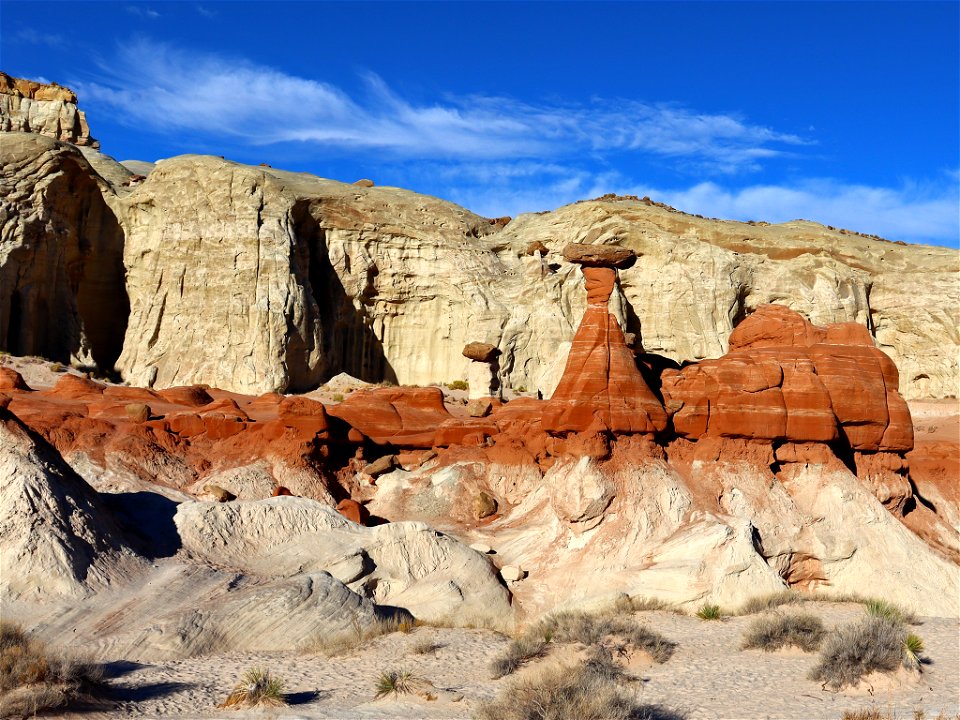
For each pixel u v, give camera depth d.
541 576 25.55
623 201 79.19
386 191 75.94
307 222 70.06
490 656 19.97
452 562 24.86
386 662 19.39
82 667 16.03
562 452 28.53
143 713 15.51
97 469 28.62
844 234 83.00
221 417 32.69
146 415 33.06
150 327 65.31
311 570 23.61
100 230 68.69
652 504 26.47
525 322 69.25
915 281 76.94
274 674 18.31
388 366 70.62
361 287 69.81
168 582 21.59
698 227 76.00
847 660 17.62
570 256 28.69
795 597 24.38
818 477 28.16
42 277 63.00
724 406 28.28
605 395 27.75
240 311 64.00
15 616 19.47
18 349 61.06
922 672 18.12
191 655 19.33
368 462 32.69
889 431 29.86
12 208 61.81
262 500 25.55
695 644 20.52
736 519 25.83
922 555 27.00
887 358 30.62
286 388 62.62
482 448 32.25
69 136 78.25
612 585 24.62
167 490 28.39
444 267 70.75
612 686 16.27
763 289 74.75
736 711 15.91
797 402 28.45
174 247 66.19
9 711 14.39
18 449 22.33
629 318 73.75
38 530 21.05
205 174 67.56
